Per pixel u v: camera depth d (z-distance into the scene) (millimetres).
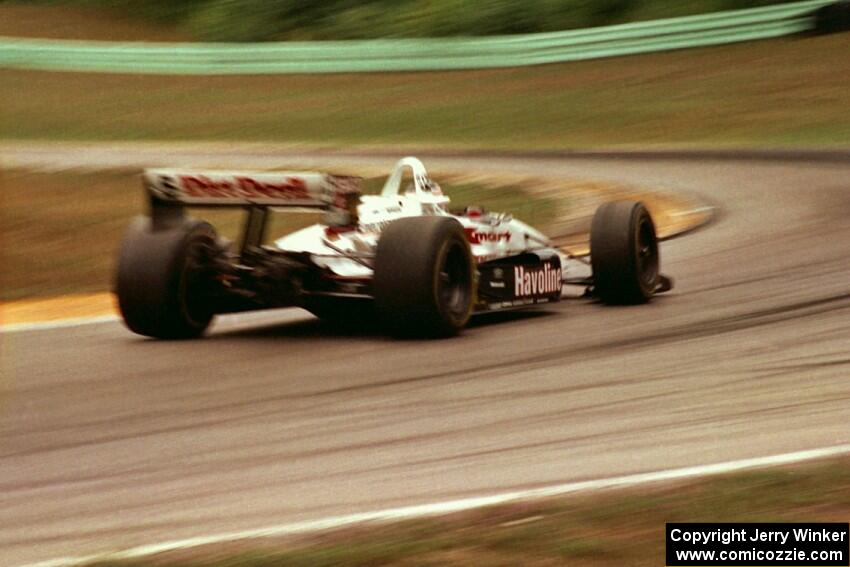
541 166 78938
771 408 20172
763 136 89375
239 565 13562
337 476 17312
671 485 16000
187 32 161125
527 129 100375
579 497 15641
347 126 105375
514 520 14867
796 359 24000
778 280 35531
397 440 19141
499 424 19891
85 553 14547
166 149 93125
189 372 25297
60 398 23422
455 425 19938
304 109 112875
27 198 66688
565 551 13820
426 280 27031
